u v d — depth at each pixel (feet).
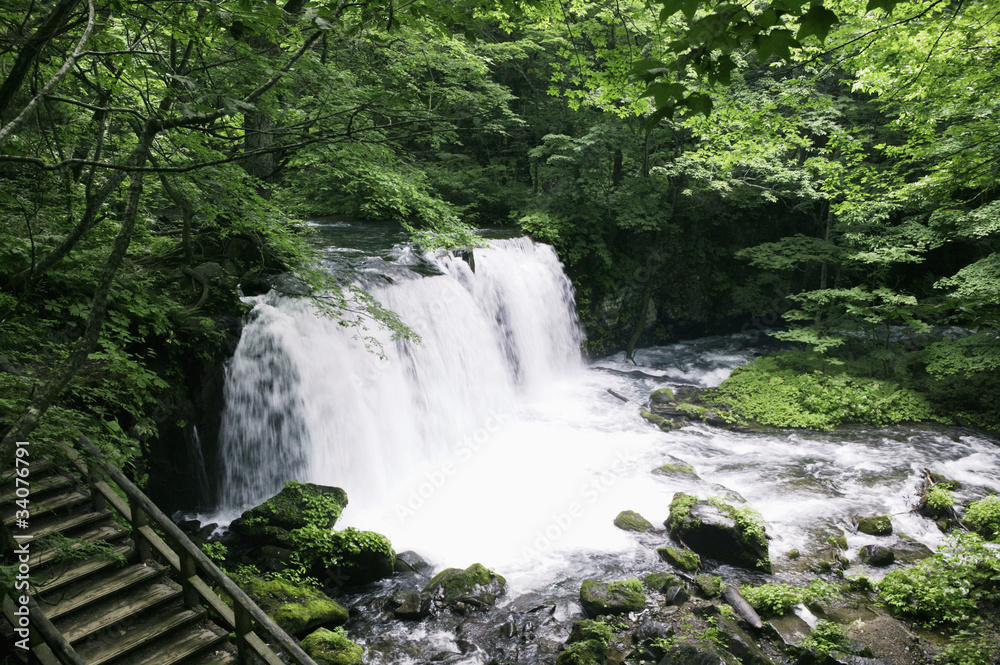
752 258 64.44
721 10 8.82
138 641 18.83
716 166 62.95
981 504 36.35
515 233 61.52
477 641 26.43
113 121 23.11
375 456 40.45
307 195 63.62
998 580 28.71
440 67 48.16
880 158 64.54
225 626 21.44
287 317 37.45
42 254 24.27
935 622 27.27
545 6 32.99
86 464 20.72
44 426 18.11
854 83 37.91
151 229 36.14
